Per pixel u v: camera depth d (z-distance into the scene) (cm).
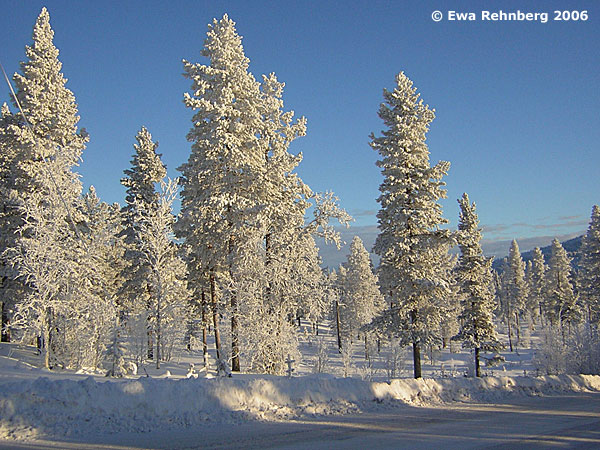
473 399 1625
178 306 2642
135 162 3503
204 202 2259
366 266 5909
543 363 3959
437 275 2547
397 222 2456
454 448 895
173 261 2834
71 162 2489
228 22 2377
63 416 962
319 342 3173
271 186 2353
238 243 2322
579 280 6456
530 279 9462
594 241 4606
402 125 2470
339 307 5922
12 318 2203
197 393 1138
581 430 1109
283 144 2584
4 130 2730
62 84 2903
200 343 3219
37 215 2267
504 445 931
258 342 2311
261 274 2344
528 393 1825
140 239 2759
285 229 2384
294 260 2530
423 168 2489
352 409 1297
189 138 2353
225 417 1102
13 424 915
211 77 2309
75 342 2347
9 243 2672
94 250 2614
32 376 1506
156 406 1063
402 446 901
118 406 1029
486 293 3641
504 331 9494
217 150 2244
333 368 3328
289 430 1024
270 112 2550
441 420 1216
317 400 1295
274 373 2362
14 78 2794
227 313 2353
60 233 2408
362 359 5103
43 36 2866
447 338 6081
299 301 2508
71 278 2381
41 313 2178
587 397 1838
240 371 2434
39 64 2852
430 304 2477
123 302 3338
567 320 6294
